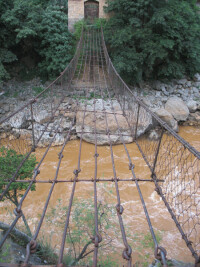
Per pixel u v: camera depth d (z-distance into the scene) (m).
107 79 14.87
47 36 13.43
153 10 13.52
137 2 13.59
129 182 8.45
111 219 5.94
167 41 12.84
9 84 14.06
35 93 13.70
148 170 9.40
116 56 13.37
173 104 13.38
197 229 6.14
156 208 7.20
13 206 6.94
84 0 17.08
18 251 4.16
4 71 12.48
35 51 14.80
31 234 5.09
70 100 12.43
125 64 12.70
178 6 13.50
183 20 13.41
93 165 9.79
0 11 12.78
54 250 4.82
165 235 6.14
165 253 1.48
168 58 13.89
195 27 13.64
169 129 2.86
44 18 13.49
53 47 13.65
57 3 16.66
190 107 14.02
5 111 12.52
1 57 12.86
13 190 5.33
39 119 11.70
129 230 6.13
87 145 11.39
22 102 13.03
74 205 5.41
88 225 4.71
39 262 4.21
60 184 8.23
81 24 16.36
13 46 14.35
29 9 13.20
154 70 14.95
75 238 4.64
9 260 3.76
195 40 14.18
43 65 14.12
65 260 4.32
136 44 13.73
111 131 11.40
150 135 10.73
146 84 14.98
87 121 11.59
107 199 7.35
